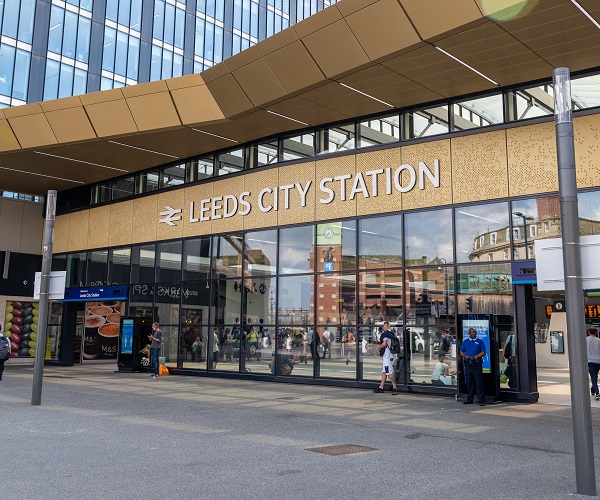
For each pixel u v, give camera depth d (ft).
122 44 126.21
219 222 69.62
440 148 53.26
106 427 32.42
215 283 68.95
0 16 104.73
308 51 48.39
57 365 89.25
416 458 25.13
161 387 55.88
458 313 50.49
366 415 38.37
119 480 20.70
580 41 41.73
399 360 53.16
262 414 38.47
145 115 62.75
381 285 55.36
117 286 79.61
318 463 23.93
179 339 71.77
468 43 42.29
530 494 19.36
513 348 47.16
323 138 61.93
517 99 49.88
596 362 47.39
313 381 58.75
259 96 55.16
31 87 107.96
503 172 49.44
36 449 26.14
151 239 77.00
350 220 58.29
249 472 22.18
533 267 46.37
